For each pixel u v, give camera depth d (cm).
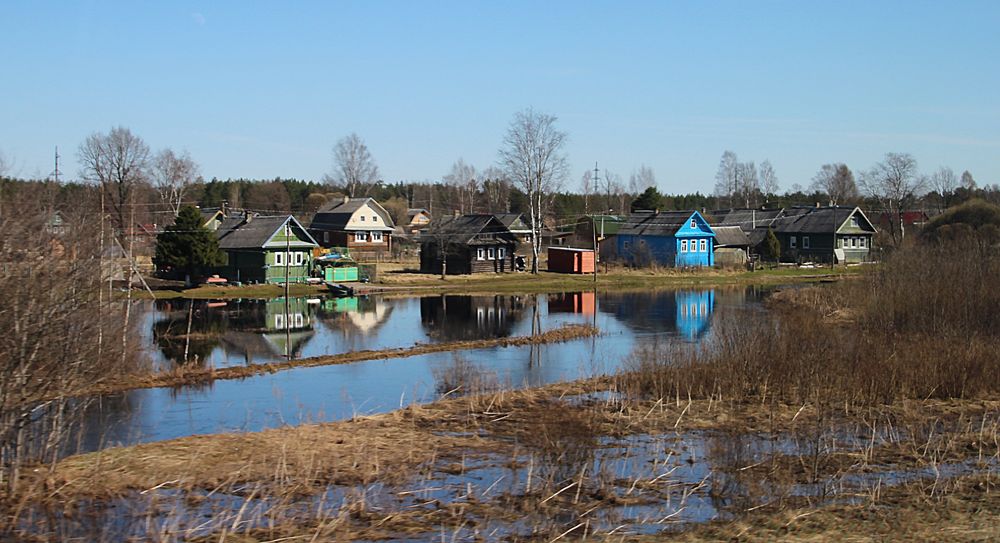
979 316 2944
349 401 2247
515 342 3275
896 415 1988
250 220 5881
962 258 3581
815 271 6931
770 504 1336
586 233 7812
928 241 5681
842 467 1562
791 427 1870
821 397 2109
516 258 6850
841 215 7738
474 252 6462
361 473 1505
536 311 4381
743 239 7819
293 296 5034
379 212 8481
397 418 1950
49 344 1334
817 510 1294
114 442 1773
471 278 6122
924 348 2373
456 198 13900
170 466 1516
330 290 5256
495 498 1388
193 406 2166
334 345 3206
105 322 1656
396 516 1288
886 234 8938
